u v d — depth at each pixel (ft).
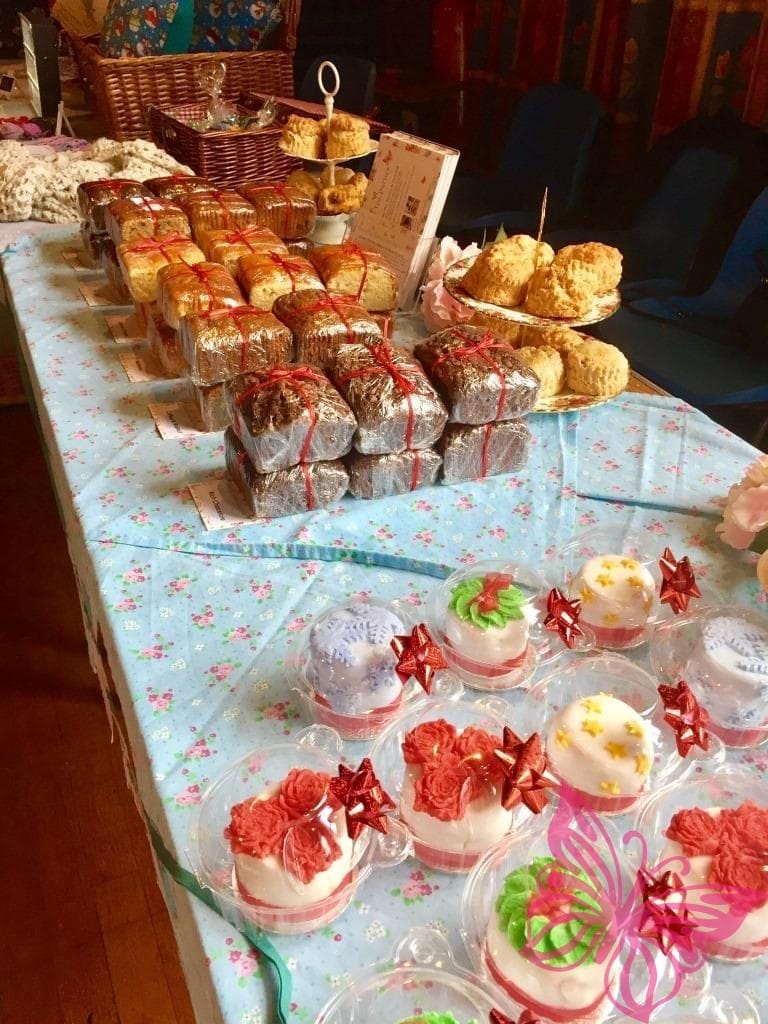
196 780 2.52
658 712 2.61
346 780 2.17
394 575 3.37
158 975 4.48
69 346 5.01
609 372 4.39
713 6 7.83
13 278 5.89
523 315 4.50
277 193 5.65
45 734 5.75
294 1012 1.98
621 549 3.37
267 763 2.45
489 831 2.23
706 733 2.46
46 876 4.92
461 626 2.82
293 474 3.54
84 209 5.72
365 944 2.13
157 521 3.59
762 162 7.33
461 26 11.59
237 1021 1.97
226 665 2.92
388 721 2.64
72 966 4.50
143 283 4.72
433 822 2.21
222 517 3.61
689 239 7.79
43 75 9.00
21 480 8.12
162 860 2.46
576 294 4.42
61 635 6.51
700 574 3.38
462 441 3.73
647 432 4.30
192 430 4.23
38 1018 4.31
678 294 7.70
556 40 10.12
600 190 9.59
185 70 8.32
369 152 5.99
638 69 9.00
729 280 7.27
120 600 3.19
